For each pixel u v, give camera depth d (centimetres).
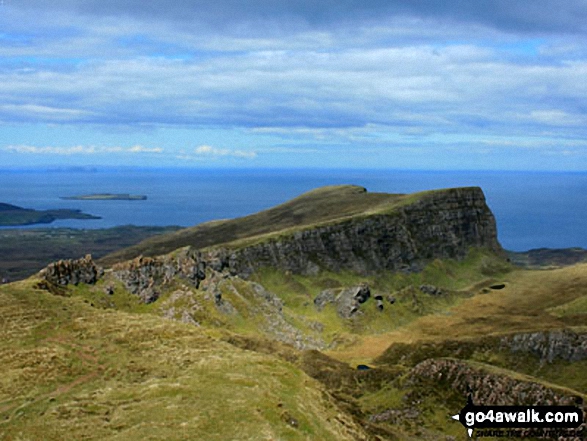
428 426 10206
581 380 12500
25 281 12181
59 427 5047
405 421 10431
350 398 12012
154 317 10350
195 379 6488
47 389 6238
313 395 6912
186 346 8206
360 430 6762
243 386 6312
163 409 5472
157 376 6738
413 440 9019
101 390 6184
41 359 7031
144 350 7862
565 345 13638
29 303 9638
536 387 10238
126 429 5012
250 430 5053
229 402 5731
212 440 4797
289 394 6519
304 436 5319
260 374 6981
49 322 8769
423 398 11050
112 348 7850
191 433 4909
